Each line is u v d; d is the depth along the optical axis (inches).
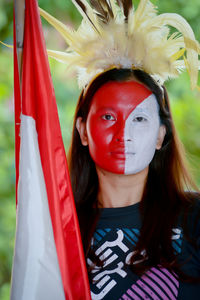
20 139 92.3
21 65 95.3
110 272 97.7
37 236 89.5
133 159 101.2
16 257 89.2
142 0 105.9
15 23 95.2
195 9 196.4
